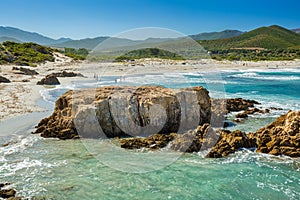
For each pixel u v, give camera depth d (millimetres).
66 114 17969
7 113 22391
